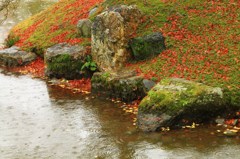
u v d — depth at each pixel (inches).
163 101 479.8
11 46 961.5
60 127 512.7
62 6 1079.0
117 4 844.6
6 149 455.8
